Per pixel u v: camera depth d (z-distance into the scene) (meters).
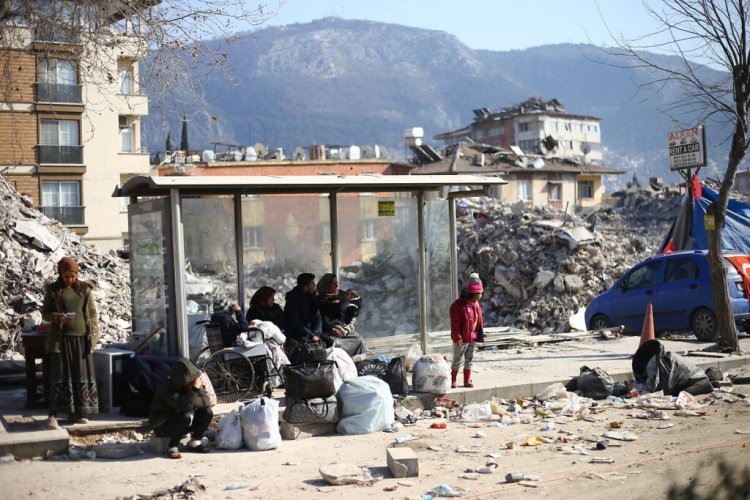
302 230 13.98
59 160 46.75
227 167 53.94
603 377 13.32
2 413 10.91
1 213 23.72
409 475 8.90
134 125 54.12
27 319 19.47
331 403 11.02
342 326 13.41
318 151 60.59
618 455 9.62
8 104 15.82
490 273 30.41
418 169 63.38
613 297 20.31
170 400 9.95
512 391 13.12
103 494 8.30
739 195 40.00
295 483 8.70
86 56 13.84
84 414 10.61
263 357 11.92
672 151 22.30
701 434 10.59
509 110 127.69
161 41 13.37
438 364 12.52
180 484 8.50
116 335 20.78
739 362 15.77
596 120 128.25
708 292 18.06
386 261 14.59
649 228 50.91
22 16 13.31
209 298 12.95
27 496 8.22
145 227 12.62
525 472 8.98
